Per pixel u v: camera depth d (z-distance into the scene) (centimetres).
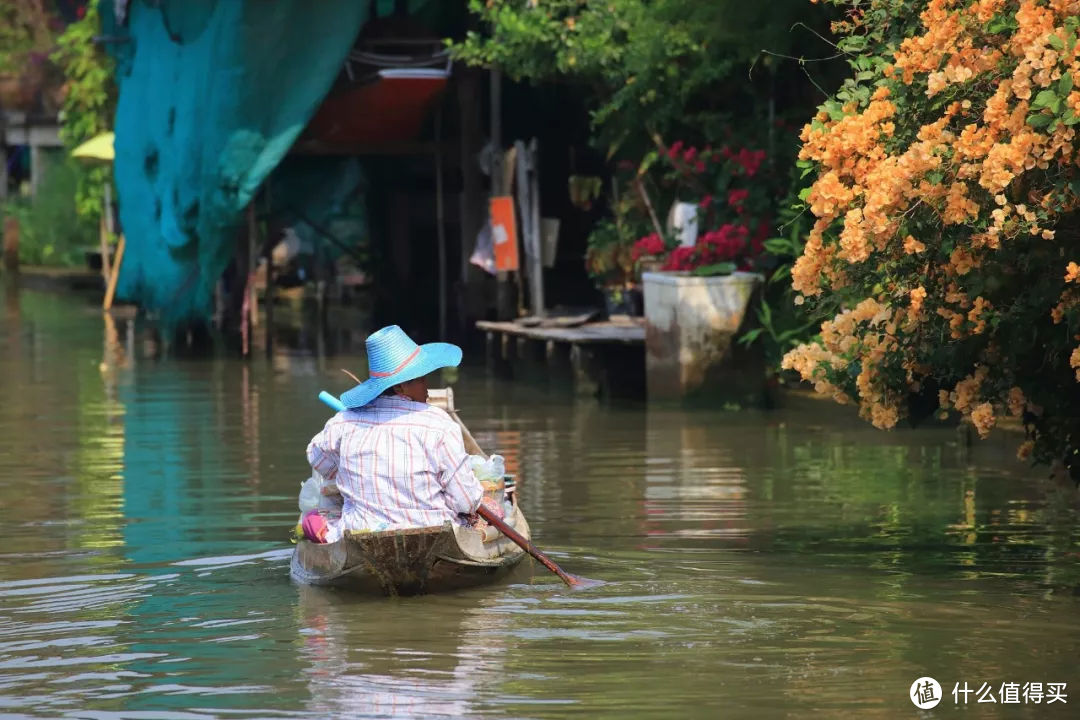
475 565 1160
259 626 1060
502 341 3120
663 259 2803
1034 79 1055
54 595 1162
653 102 2725
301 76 3117
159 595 1159
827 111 1210
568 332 2658
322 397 1270
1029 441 1352
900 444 1967
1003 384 1248
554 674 941
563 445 1994
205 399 2538
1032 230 1065
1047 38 1030
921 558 1276
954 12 1119
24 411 2398
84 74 4478
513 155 3209
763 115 2708
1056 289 1154
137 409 2416
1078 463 1314
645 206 3033
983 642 1008
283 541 1380
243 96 3105
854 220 1105
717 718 859
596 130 3394
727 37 2348
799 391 2364
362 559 1127
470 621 1070
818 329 2281
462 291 3625
